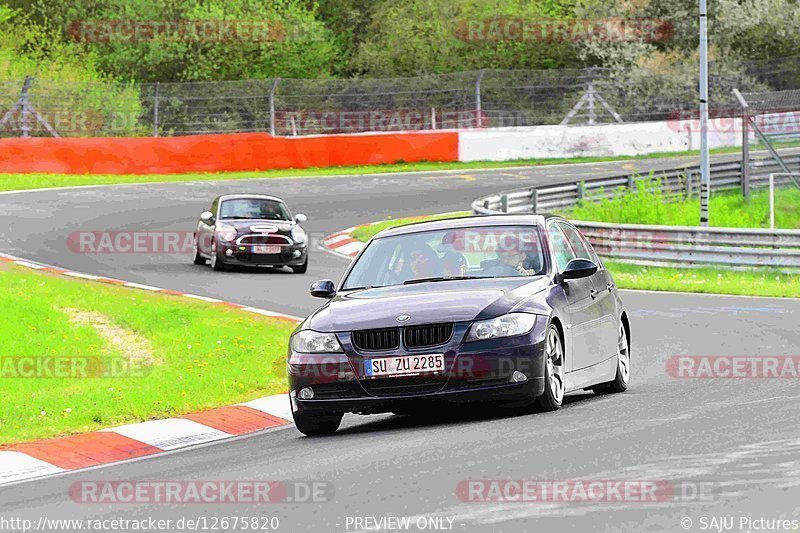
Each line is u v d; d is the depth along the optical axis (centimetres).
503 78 17125
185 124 14925
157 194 11412
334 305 3003
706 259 7750
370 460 2408
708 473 2075
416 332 2838
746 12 17662
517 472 2159
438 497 2000
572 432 2572
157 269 7444
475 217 3356
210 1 17562
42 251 8156
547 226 3281
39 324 4859
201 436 3130
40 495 2361
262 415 3397
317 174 13175
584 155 14550
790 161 12031
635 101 17300
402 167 13700
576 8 18150
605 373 3344
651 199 10375
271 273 7381
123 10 17312
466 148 14175
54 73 16012
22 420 3312
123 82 16450
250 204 7731
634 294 6562
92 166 12706
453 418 3047
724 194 11669
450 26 18438
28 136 14175
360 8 19688
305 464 2444
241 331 4881
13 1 17562
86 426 3269
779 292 6488
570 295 3130
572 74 17575
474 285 3017
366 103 16400
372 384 2836
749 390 3225
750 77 17438
